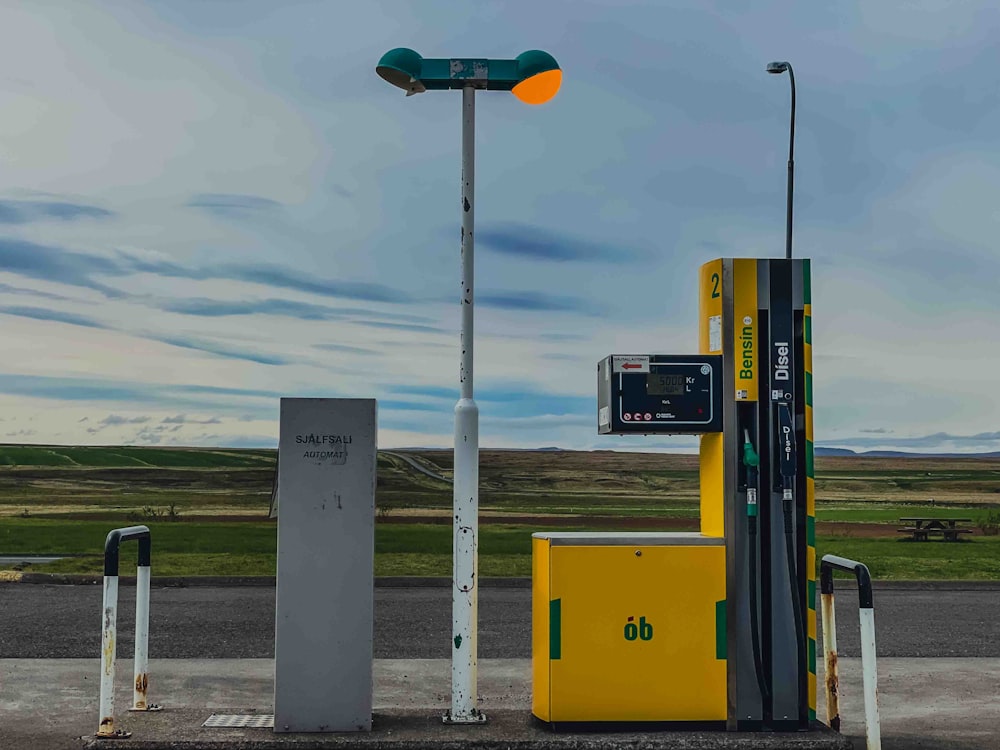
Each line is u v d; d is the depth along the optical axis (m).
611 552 6.13
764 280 6.34
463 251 6.45
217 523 26.50
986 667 8.86
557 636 6.09
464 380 6.41
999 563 19.27
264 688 7.70
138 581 6.71
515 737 5.87
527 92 6.60
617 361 6.29
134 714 6.50
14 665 8.50
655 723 6.10
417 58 6.45
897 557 20.38
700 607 6.14
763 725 6.12
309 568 6.03
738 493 6.22
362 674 6.01
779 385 6.29
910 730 6.66
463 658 6.25
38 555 19.67
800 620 6.18
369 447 6.09
